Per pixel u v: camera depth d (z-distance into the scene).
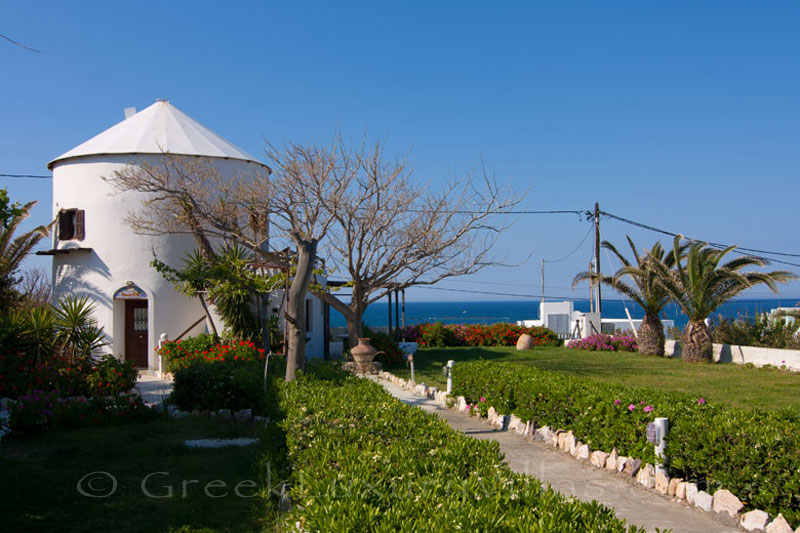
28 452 8.65
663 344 24.25
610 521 3.61
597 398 8.41
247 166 20.56
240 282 17.42
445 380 17.00
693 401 7.97
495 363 12.56
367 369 18.86
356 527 3.60
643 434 7.39
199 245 18.62
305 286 11.23
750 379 17.05
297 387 9.15
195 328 19.66
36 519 6.09
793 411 7.20
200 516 6.18
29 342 13.51
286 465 7.02
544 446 9.09
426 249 19.36
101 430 10.04
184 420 10.77
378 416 6.75
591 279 27.50
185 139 20.28
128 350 19.81
